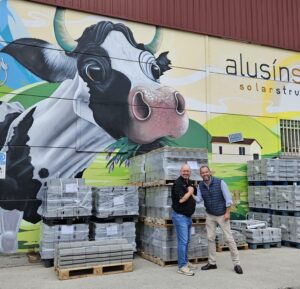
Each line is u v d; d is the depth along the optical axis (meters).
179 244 7.50
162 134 11.39
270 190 11.38
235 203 12.18
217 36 12.58
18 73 9.91
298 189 10.62
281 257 9.06
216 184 7.70
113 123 10.81
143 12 11.59
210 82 12.32
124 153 10.84
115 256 7.56
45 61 10.24
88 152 10.42
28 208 9.64
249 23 13.21
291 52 13.95
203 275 7.29
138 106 11.19
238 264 7.50
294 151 13.48
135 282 6.81
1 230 9.34
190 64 12.08
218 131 12.23
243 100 12.78
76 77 10.54
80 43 10.70
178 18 12.05
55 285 6.69
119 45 11.18
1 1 9.97
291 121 13.57
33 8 10.27
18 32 10.04
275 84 13.44
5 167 9.55
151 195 9.02
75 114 10.40
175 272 7.55
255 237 10.25
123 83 11.09
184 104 11.82
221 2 12.82
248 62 13.07
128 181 10.79
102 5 11.07
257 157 12.75
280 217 11.02
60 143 10.14
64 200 8.40
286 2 14.12
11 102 9.78
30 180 9.73
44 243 8.20
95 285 6.64
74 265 7.21
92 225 8.88
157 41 11.70
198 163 8.74
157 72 11.58
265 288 6.41
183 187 7.53
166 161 8.41
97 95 10.72
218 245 9.88
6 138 9.64
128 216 8.94
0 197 9.42
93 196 9.11
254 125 12.86
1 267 8.25
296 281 6.84
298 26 14.20
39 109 10.03
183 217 7.50
